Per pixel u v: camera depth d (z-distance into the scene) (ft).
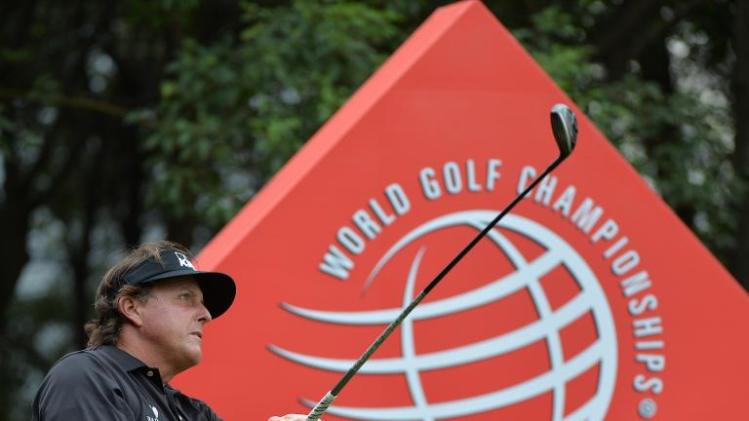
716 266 58.13
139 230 140.56
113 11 124.26
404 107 55.26
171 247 38.11
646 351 57.06
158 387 37.09
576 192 57.00
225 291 39.65
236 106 93.30
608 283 56.95
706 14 115.85
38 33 125.18
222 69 90.84
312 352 52.54
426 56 55.93
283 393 52.03
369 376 53.36
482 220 55.72
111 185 142.20
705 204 97.19
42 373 138.31
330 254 53.21
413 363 53.98
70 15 126.21
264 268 52.21
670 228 57.88
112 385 35.42
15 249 129.39
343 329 53.16
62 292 164.45
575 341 56.18
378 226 54.13
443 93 55.88
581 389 56.03
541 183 56.54
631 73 108.27
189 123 90.12
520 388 55.21
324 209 53.36
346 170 53.93
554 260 56.29
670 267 57.72
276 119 84.07
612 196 57.41
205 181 93.30
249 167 96.32
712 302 57.93
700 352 57.57
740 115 102.12
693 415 57.21
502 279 55.57
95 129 130.41
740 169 101.30
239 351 51.60
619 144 93.76
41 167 127.54
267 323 52.03
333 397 38.65
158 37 126.11
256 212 53.83
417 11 97.60
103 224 151.53
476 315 55.01
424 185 55.01
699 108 99.60
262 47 89.97
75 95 118.21
